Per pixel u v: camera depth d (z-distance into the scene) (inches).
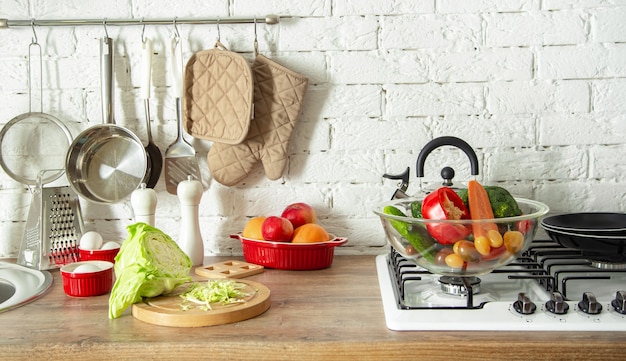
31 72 67.2
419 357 41.9
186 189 62.3
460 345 41.7
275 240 59.9
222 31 66.3
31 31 66.8
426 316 44.9
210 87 64.9
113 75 65.8
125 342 42.5
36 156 67.9
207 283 52.9
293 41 66.1
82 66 67.1
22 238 64.5
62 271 53.5
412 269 58.7
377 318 46.5
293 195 67.7
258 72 65.0
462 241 47.1
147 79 65.7
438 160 66.5
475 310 45.9
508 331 43.3
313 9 65.6
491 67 65.4
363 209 67.6
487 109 65.8
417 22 65.3
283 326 45.1
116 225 68.4
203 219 68.1
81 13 66.5
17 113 67.8
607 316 44.4
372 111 66.4
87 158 67.0
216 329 44.7
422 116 66.2
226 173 66.1
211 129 65.2
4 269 62.3
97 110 67.6
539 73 65.2
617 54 64.6
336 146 66.9
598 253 54.8
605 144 65.7
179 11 66.2
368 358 42.1
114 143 67.0
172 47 65.8
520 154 66.1
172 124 67.5
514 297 50.4
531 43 65.0
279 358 42.3
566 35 64.7
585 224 62.7
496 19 64.9
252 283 53.7
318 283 56.2
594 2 64.4
